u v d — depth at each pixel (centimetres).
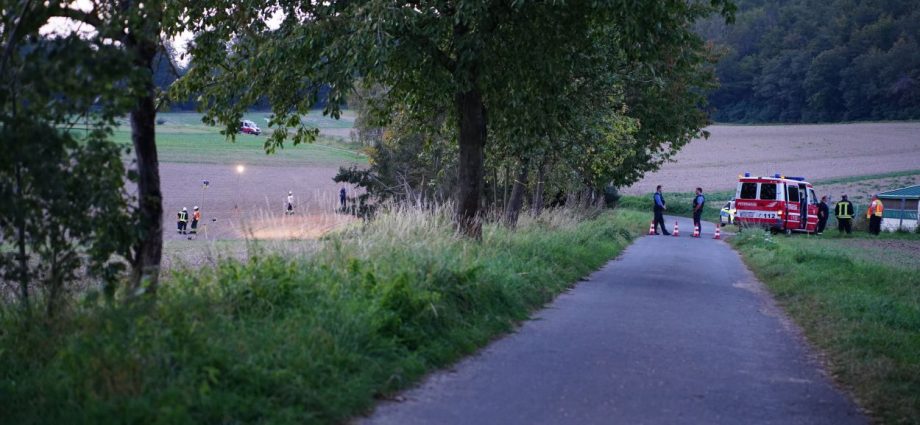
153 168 877
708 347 954
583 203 3447
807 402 729
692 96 3459
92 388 567
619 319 1123
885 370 840
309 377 646
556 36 1612
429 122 2072
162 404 538
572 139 2366
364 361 724
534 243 1698
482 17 1473
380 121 2042
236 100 1681
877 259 2345
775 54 15750
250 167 7731
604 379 773
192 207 5156
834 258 2016
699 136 3819
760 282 1742
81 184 723
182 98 1691
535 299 1235
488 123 1964
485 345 920
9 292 896
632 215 4800
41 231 737
